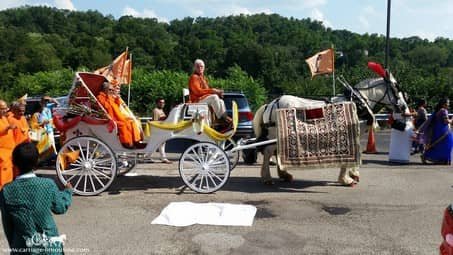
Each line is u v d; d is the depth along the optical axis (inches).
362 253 206.4
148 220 254.7
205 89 329.4
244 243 218.7
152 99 937.5
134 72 989.2
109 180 308.7
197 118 307.9
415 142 506.9
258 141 344.8
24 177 137.4
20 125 320.5
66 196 143.7
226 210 267.0
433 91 901.8
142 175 381.7
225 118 324.2
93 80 312.0
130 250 209.9
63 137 320.8
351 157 313.0
